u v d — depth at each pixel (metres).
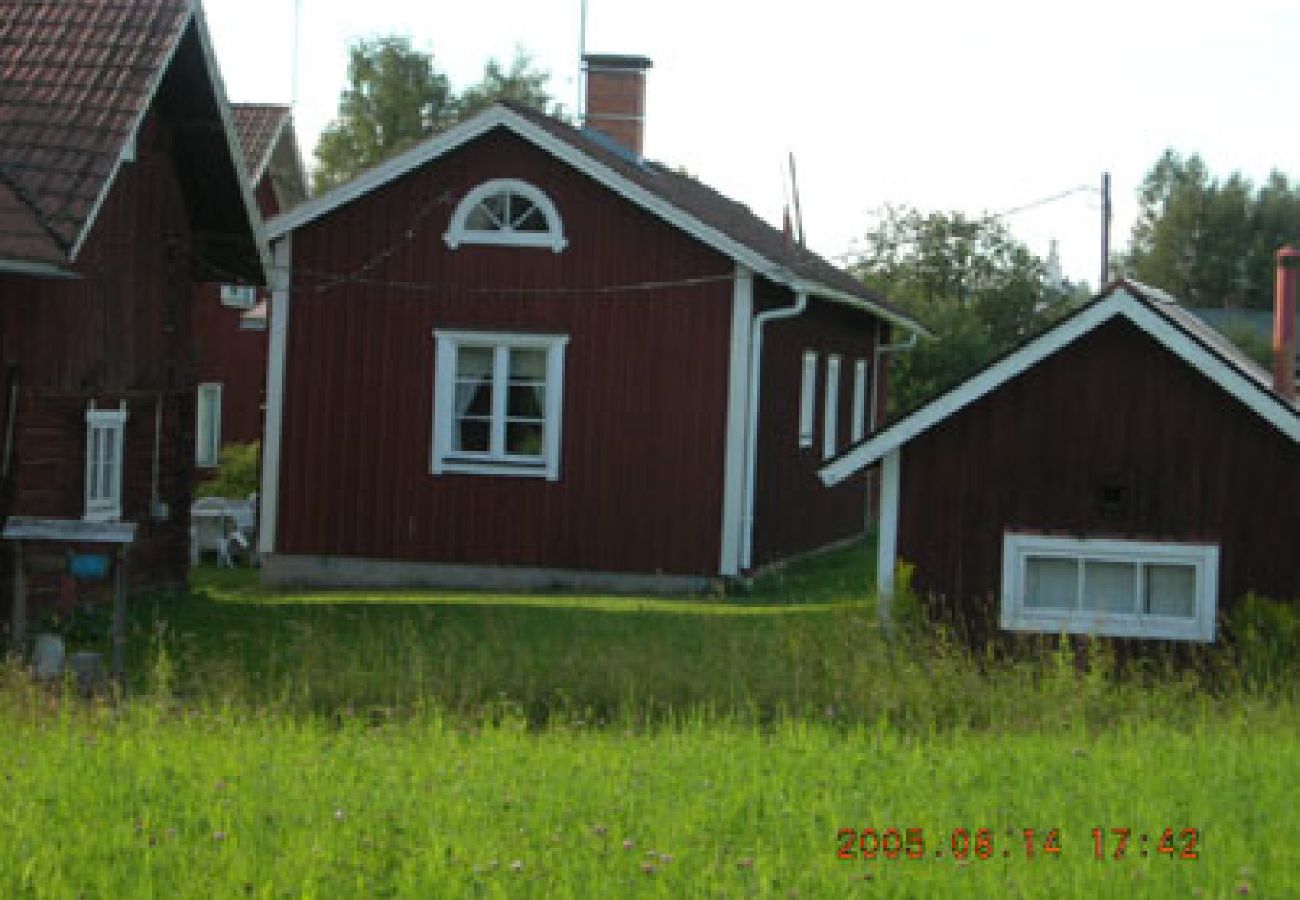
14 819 8.98
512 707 14.28
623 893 8.02
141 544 21.86
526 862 8.40
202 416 38.25
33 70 19.14
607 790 10.02
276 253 25.48
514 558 25.02
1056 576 17.16
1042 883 8.24
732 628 19.19
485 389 25.28
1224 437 16.84
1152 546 16.91
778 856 8.67
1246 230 87.56
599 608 21.50
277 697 14.51
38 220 17.64
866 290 33.38
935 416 17.12
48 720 12.33
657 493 24.70
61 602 18.70
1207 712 14.10
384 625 19.67
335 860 8.44
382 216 25.33
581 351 24.92
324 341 25.44
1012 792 10.26
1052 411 17.11
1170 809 9.80
